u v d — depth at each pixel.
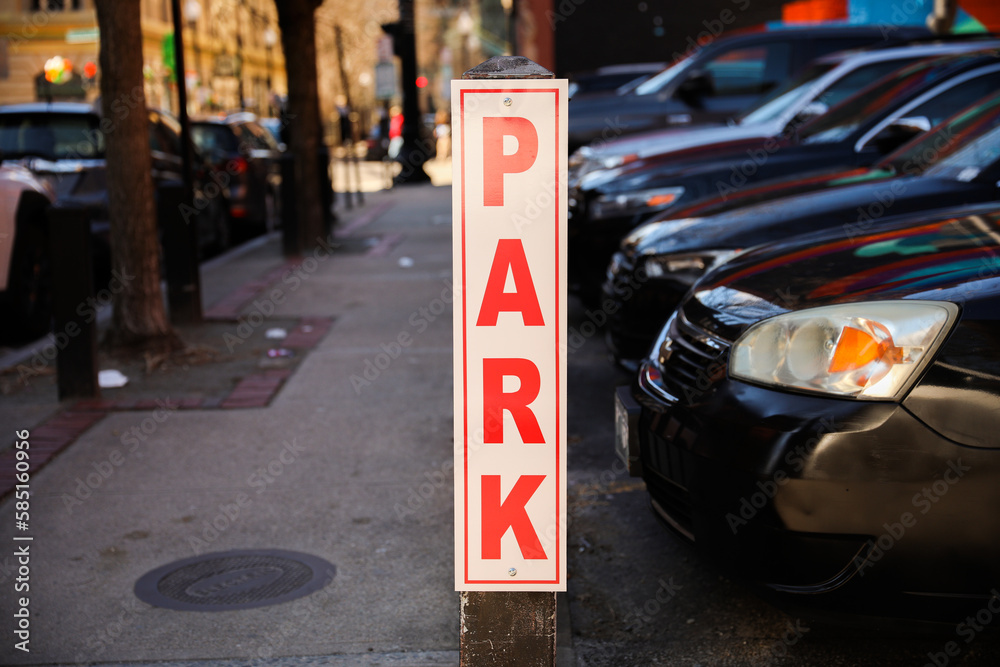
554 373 2.05
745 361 2.69
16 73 29.27
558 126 2.00
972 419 2.32
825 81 7.64
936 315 2.42
